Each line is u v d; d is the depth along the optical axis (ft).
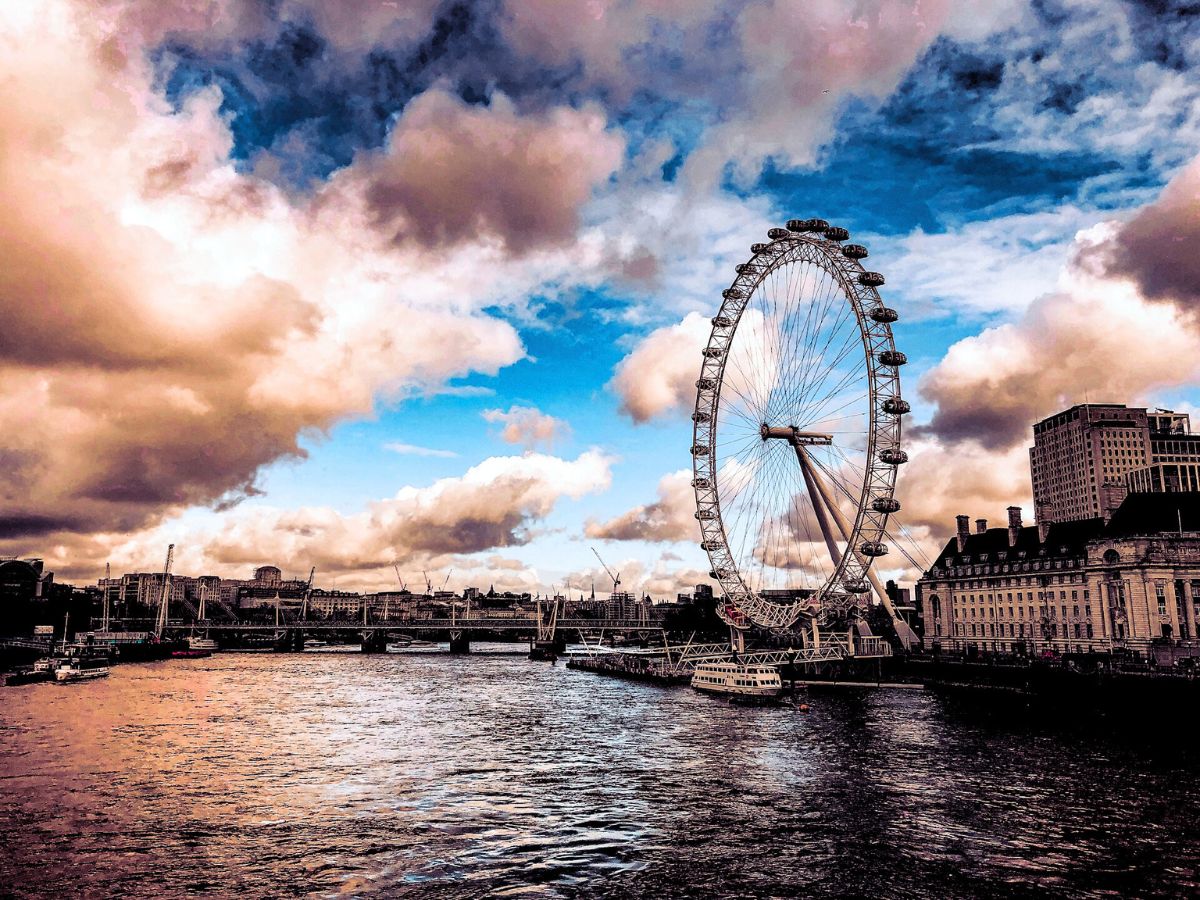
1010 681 498.69
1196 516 549.54
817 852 214.07
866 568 521.24
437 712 495.00
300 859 212.43
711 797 268.41
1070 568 607.37
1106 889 188.03
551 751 355.36
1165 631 520.83
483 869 204.85
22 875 201.16
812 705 489.67
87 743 374.63
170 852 217.97
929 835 225.56
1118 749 335.47
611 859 211.20
